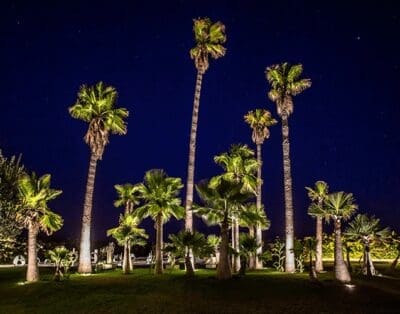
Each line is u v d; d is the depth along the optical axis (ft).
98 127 119.65
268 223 131.95
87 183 118.42
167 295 73.61
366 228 103.45
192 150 128.06
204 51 134.00
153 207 106.93
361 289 77.71
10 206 117.50
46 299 74.95
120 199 142.61
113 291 78.18
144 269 128.77
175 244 99.96
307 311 62.03
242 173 129.29
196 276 97.30
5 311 68.28
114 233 116.78
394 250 151.74
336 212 87.86
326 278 93.09
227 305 66.13
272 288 78.59
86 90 121.19
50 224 96.84
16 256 144.87
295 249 115.44
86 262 112.68
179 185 112.06
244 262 99.25
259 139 159.02
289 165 122.62
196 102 131.75
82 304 69.41
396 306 65.16
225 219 91.30
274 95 125.80
